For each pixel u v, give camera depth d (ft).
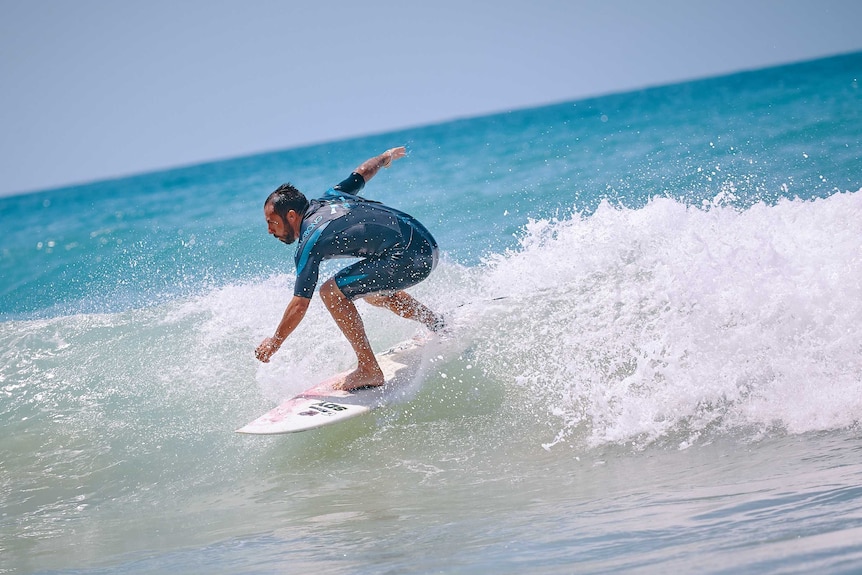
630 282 15.92
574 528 7.68
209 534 10.64
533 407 13.71
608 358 14.23
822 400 11.72
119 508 12.85
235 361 16.97
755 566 5.18
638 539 6.69
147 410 15.94
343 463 13.21
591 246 17.61
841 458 9.39
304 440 14.15
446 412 14.11
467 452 12.84
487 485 11.21
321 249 13.69
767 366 12.78
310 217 14.06
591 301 15.87
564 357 14.64
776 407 11.98
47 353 18.34
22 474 14.43
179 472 13.88
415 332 16.84
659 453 11.50
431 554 7.40
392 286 14.21
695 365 13.17
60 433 15.61
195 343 17.85
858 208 14.94
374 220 13.97
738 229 15.80
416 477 12.15
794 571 4.93
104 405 16.31
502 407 13.92
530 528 8.08
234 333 17.99
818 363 12.49
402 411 14.26
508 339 15.52
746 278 14.03
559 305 16.14
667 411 12.60
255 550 8.99
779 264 13.97
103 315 19.93
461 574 6.34
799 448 10.41
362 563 7.40
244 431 13.67
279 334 13.80
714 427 11.97
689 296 14.37
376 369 14.67
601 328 14.98
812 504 7.03
